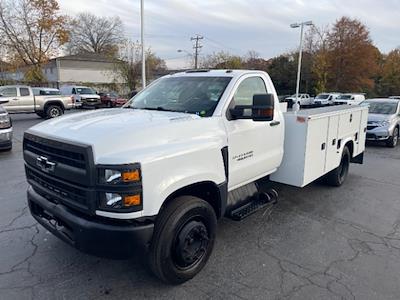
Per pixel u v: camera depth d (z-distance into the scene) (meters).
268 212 5.04
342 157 6.20
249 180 4.16
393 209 5.31
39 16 38.94
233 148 3.66
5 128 9.14
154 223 2.79
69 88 28.12
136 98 4.42
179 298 2.96
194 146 3.07
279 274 3.35
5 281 3.14
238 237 4.16
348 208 5.30
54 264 3.44
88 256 3.61
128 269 3.38
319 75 48.31
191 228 3.08
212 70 4.36
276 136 4.47
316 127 4.80
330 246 3.98
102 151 2.59
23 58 39.81
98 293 3.00
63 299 2.91
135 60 39.31
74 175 2.69
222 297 2.98
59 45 40.81
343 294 3.04
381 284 3.21
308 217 4.88
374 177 7.36
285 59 55.69
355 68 51.62
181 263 3.09
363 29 51.28
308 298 2.98
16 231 4.18
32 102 18.38
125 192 2.54
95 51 75.06
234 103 3.77
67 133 2.85
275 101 4.50
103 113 3.57
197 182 3.12
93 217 2.71
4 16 38.06
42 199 3.13
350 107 6.47
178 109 3.75
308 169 4.78
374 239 4.21
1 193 5.68
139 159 2.61
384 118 11.56
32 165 3.22
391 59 57.22
